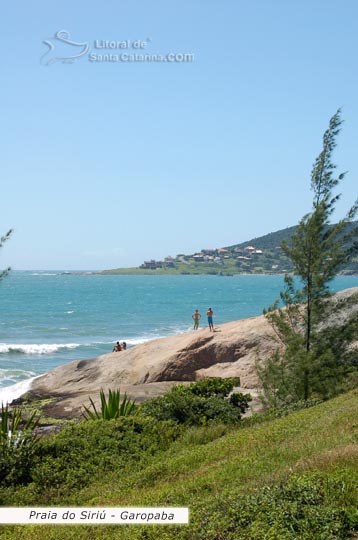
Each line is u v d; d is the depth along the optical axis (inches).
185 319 4077.3
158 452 622.8
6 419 656.4
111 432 659.4
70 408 1171.3
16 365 2119.8
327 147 915.4
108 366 1494.8
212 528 300.2
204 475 446.9
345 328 917.8
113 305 5457.7
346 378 892.0
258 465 426.0
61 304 5561.0
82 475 557.0
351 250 908.6
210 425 719.7
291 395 896.3
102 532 363.3
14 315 4382.4
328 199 912.3
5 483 535.8
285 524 285.1
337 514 289.0
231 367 1312.7
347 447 384.8
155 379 1365.7
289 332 920.9
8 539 386.9
